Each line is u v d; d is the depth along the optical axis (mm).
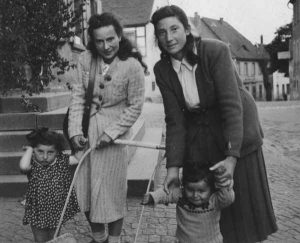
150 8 38062
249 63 62375
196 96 3088
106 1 39125
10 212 4910
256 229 3205
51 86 8594
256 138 3137
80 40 10812
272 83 68125
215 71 2982
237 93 2984
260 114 18516
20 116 6223
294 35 39531
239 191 3145
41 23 6477
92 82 3672
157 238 4203
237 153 2930
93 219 3670
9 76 6234
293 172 7316
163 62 3207
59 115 6191
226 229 3215
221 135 3117
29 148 3635
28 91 6621
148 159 6473
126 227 4473
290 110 20516
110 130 3596
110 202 3693
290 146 10047
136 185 5363
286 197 5742
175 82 3145
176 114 3207
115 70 3637
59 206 3545
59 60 6836
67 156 3695
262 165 3250
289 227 4586
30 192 3566
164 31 2980
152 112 20062
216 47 3006
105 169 3666
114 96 3670
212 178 3072
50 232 3619
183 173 3162
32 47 6551
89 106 3701
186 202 3158
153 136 8602
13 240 4152
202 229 3145
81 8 6945
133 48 3795
